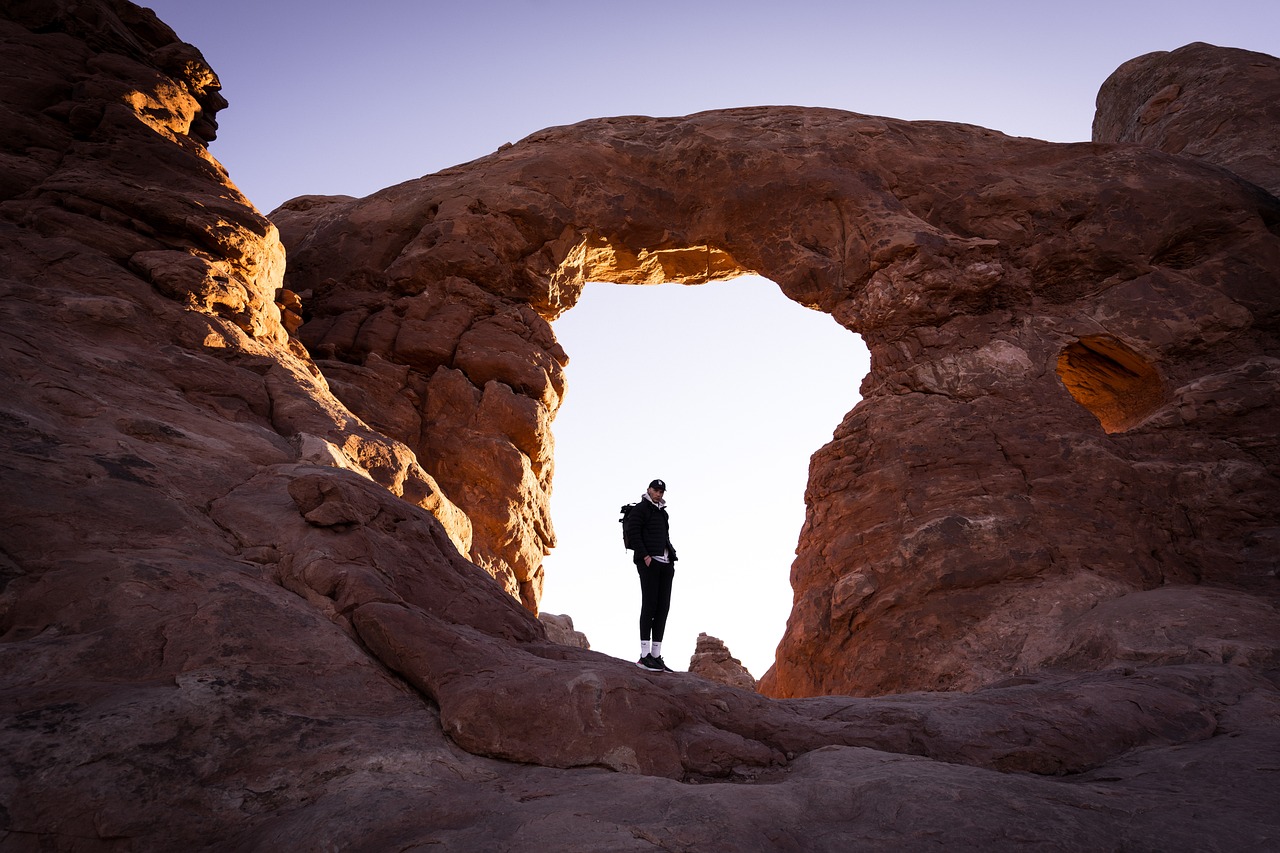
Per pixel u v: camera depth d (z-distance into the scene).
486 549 12.10
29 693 3.51
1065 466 10.88
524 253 14.40
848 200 13.74
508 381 13.37
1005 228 13.16
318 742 3.68
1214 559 10.05
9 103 9.72
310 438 7.46
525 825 3.07
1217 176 13.16
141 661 3.94
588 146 15.20
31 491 4.89
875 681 9.98
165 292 8.50
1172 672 6.33
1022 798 3.46
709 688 4.92
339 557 5.21
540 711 4.11
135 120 10.41
